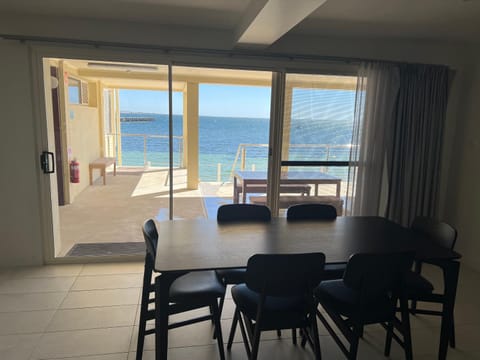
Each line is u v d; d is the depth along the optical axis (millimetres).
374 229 2500
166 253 1930
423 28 3182
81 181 6414
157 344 1851
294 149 3730
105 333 2377
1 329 2385
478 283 3303
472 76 3682
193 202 5906
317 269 1815
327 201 3877
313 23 3084
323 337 2418
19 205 3275
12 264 3361
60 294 2863
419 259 2012
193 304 1970
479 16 2838
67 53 3098
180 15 2934
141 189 6754
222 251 1983
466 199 3756
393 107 3609
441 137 3744
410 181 3750
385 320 1955
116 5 2725
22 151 3195
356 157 3727
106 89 8562
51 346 2230
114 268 3379
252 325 1963
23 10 2875
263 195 4145
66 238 4148
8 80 3064
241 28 2863
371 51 3623
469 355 2291
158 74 6102
